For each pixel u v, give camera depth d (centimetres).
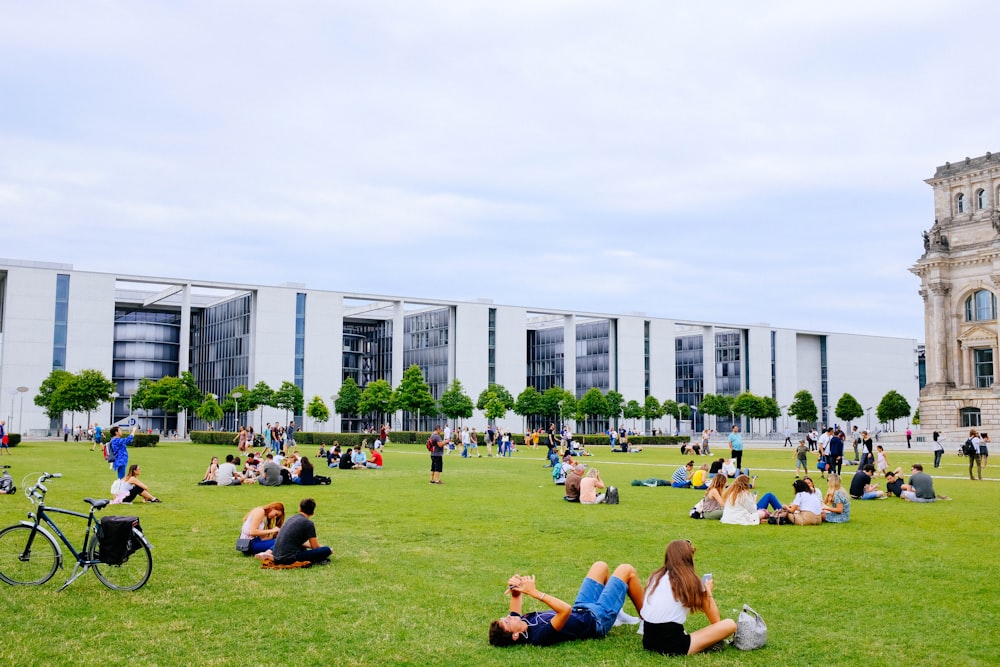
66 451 5581
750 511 1917
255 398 9794
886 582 1249
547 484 3145
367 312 13238
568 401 11225
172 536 1659
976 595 1163
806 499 1914
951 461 5281
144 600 1104
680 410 13175
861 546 1588
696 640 888
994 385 8712
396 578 1257
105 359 10200
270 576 1266
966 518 2064
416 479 3388
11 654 858
